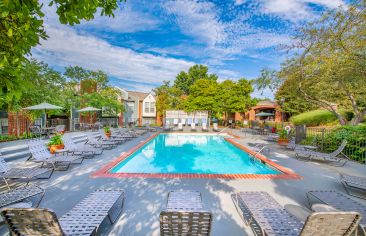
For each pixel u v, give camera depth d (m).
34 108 12.84
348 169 7.02
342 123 12.23
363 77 9.10
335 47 9.52
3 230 3.17
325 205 3.68
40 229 2.38
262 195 4.05
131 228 3.35
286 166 7.42
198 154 11.66
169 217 2.37
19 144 10.91
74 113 22.33
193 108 26.27
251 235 3.20
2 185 5.14
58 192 4.71
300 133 12.23
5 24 2.09
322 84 11.08
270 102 38.72
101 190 4.13
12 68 2.05
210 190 4.96
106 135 13.27
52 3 2.30
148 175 6.00
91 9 2.65
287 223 2.99
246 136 17.39
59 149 8.30
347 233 2.32
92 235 2.93
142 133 18.19
